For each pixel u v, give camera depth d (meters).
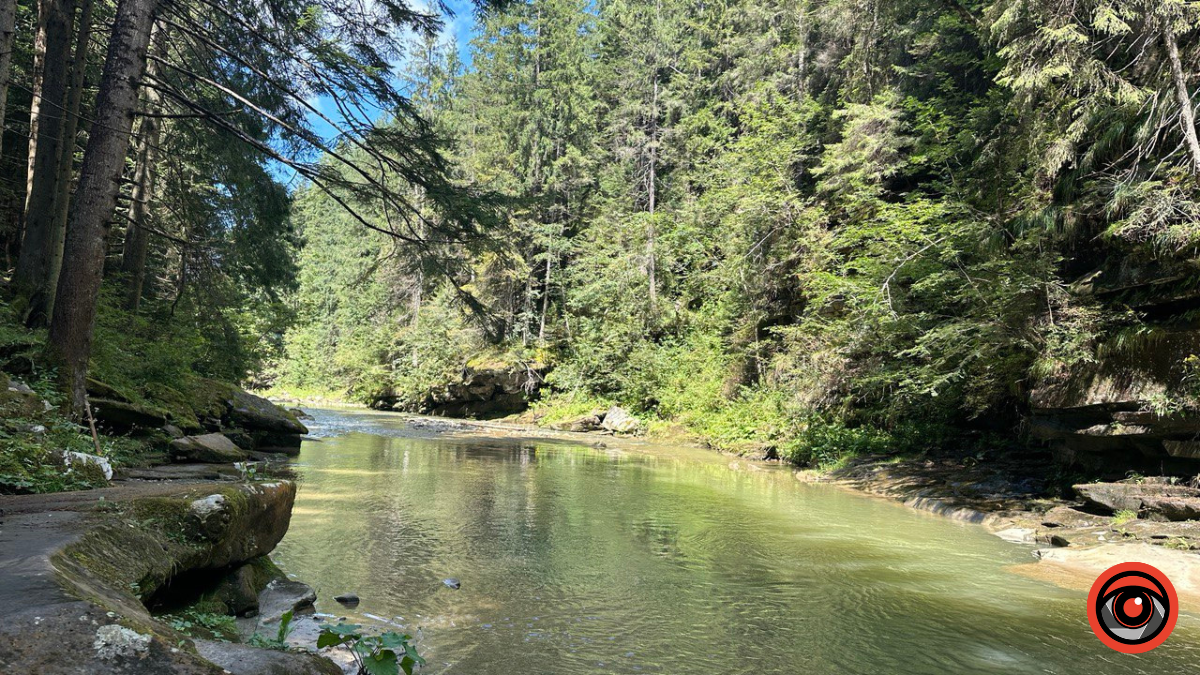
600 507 9.89
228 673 1.95
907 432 15.90
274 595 4.87
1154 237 8.84
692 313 30.97
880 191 17.77
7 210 16.84
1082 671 4.18
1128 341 9.39
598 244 34.72
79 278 8.28
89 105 14.02
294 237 18.11
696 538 8.02
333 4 10.26
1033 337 10.70
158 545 3.79
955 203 13.23
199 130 13.46
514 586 5.75
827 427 17.70
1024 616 5.25
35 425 6.45
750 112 25.53
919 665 4.24
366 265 46.03
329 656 3.84
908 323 13.66
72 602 2.10
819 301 17.56
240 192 14.52
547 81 38.88
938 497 11.24
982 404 13.89
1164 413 8.42
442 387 38.53
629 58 36.34
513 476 13.02
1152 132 9.12
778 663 4.23
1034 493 10.94
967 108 17.56
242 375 19.72
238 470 10.18
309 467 12.83
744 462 17.83
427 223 10.53
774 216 22.27
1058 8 9.16
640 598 5.54
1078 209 10.45
